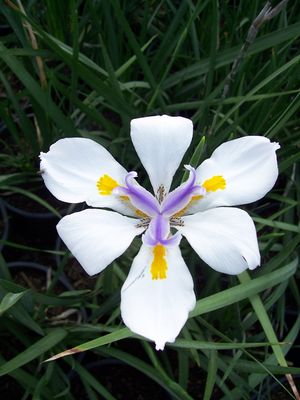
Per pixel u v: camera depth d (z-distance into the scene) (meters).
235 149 0.17
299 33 0.23
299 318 0.23
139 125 0.17
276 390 0.24
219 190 0.17
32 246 0.29
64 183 0.16
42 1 0.31
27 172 0.29
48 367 0.20
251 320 0.23
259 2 0.29
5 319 0.21
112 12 0.28
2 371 0.18
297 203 0.25
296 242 0.22
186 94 0.30
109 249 0.15
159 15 0.32
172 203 0.16
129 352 0.25
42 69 0.25
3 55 0.22
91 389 0.21
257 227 0.25
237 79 0.26
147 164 0.17
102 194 0.16
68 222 0.16
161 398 0.24
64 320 0.25
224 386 0.21
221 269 0.15
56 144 0.16
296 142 0.25
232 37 0.27
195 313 0.18
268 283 0.19
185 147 0.17
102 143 0.26
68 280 0.27
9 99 0.28
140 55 0.24
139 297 0.15
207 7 0.29
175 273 0.15
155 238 0.16
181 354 0.22
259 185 0.16
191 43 0.30
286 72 0.26
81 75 0.22
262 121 0.25
